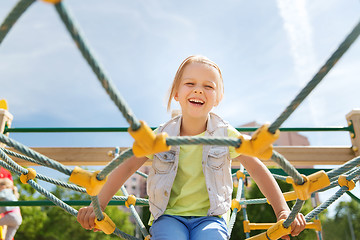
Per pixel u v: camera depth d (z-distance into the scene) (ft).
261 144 3.01
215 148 5.60
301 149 10.91
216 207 5.10
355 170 5.49
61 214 62.64
